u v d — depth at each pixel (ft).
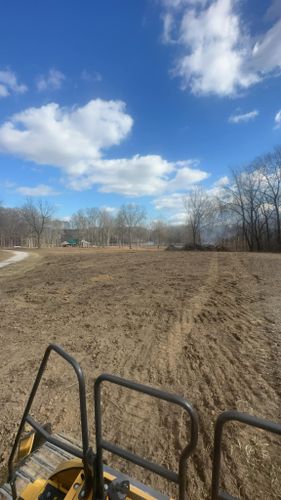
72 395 12.69
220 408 11.39
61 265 70.38
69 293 34.12
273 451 9.18
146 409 11.60
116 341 18.72
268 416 10.75
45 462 8.35
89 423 10.79
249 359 15.39
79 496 5.76
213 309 25.16
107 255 99.35
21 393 12.87
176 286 35.99
